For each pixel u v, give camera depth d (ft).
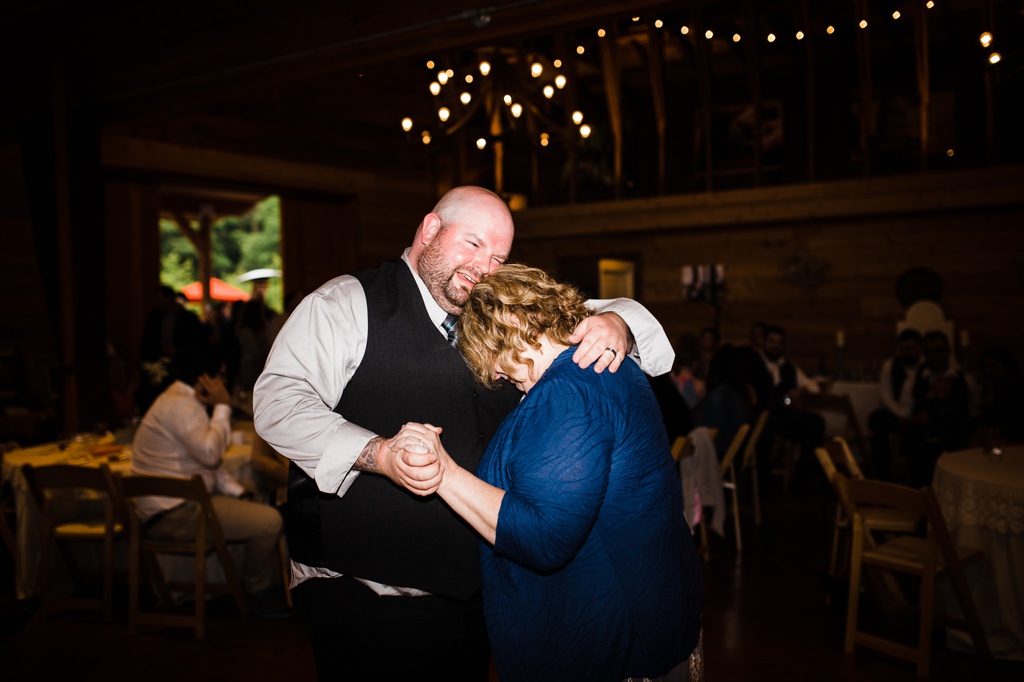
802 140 34.55
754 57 29.17
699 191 36.68
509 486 4.43
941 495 12.01
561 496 4.10
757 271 33.71
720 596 13.70
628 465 4.37
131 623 12.01
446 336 5.49
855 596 11.16
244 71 17.80
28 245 25.96
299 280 33.86
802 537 17.61
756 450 21.44
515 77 19.57
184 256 97.60
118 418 21.01
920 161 31.09
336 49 16.34
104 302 21.11
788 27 29.45
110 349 24.17
